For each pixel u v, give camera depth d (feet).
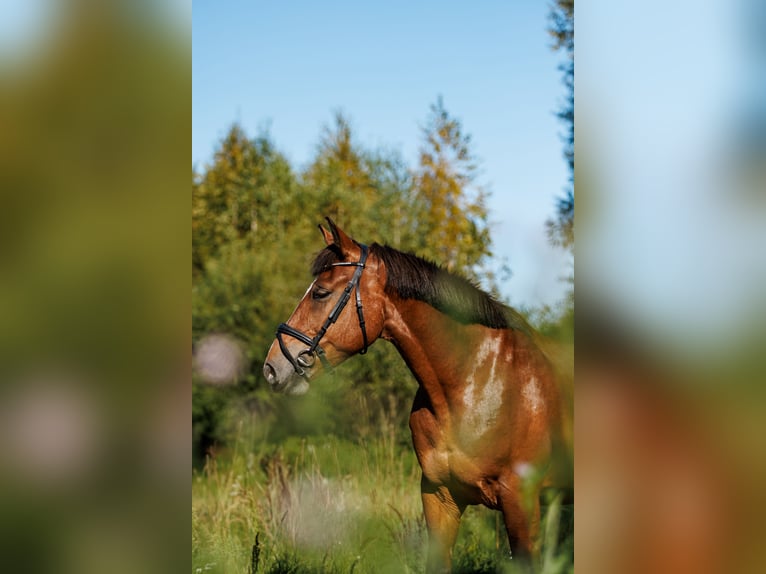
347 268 11.98
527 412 11.66
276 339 12.10
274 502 16.48
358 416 29.58
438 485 12.01
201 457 29.53
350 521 15.42
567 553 5.43
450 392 11.70
